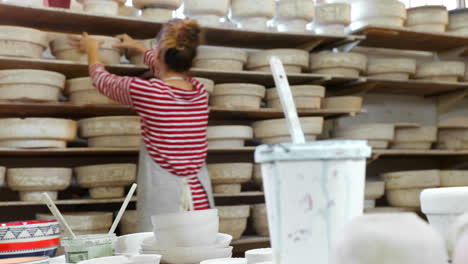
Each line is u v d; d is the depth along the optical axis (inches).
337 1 138.0
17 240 43.2
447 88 146.3
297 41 131.0
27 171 96.0
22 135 95.6
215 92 114.6
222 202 129.7
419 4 163.3
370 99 150.6
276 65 23.9
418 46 152.3
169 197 76.1
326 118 138.6
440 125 143.7
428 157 155.5
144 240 39.9
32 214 113.1
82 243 37.9
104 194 102.3
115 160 121.9
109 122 101.7
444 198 23.7
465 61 161.2
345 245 14.6
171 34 77.5
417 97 157.0
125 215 104.0
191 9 115.3
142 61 107.3
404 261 13.7
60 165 117.0
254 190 131.6
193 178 78.1
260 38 126.9
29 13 102.8
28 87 95.7
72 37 100.5
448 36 140.7
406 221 14.5
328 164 19.7
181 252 36.0
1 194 110.0
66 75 111.3
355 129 130.2
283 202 20.1
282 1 124.4
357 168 20.3
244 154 134.4
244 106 115.3
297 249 19.9
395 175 132.1
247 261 33.2
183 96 77.0
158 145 76.5
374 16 134.2
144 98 75.8
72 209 115.3
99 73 84.0
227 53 115.0
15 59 97.0
